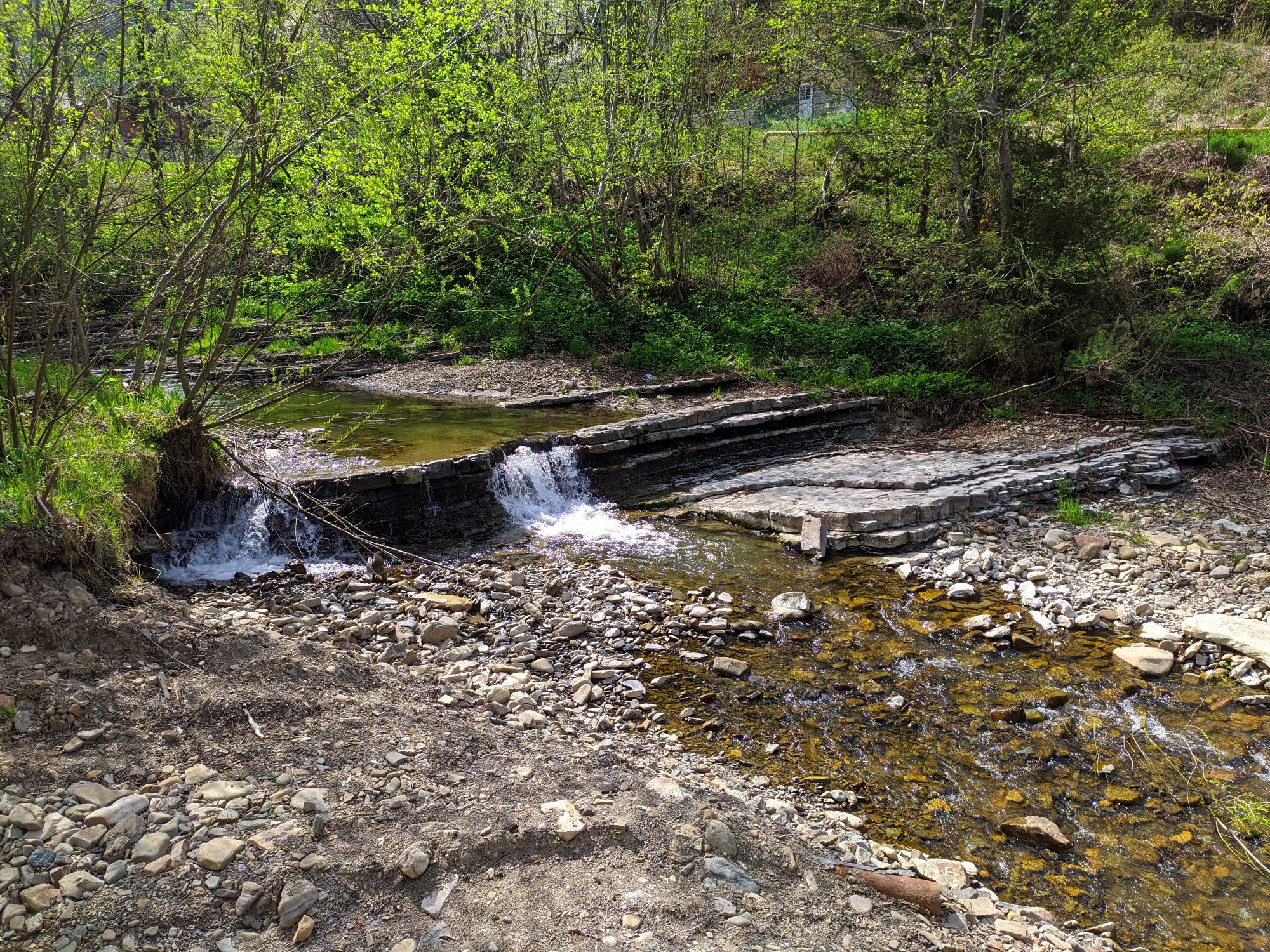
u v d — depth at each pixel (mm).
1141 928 4258
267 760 4078
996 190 15680
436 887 3484
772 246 19469
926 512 9688
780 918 3617
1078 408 13820
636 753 5297
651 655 6809
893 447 13016
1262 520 9750
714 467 12055
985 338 14570
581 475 10656
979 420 14000
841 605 7906
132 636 4832
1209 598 8016
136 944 3021
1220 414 12914
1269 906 4398
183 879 3293
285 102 6500
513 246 17734
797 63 17984
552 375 15375
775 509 9789
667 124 16500
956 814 5082
